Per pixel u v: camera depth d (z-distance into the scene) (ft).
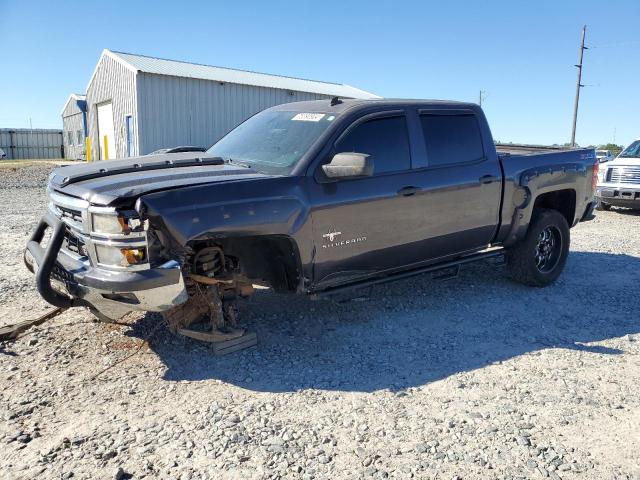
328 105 16.49
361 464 9.75
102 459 9.71
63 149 146.41
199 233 12.03
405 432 10.82
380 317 17.33
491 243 19.36
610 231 35.04
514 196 19.21
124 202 11.46
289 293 14.78
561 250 21.18
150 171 13.58
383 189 15.53
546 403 12.10
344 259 15.07
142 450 10.01
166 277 11.68
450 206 17.33
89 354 13.97
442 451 10.20
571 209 22.25
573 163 21.39
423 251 17.12
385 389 12.60
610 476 9.57
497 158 18.90
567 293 20.52
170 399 11.92
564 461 9.98
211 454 9.93
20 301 17.76
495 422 11.27
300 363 13.87
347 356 14.38
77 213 12.48
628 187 41.01
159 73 75.51
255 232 12.99
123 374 12.99
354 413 11.51
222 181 12.85
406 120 16.66
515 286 21.13
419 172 16.55
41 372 12.95
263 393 12.30
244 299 15.15
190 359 13.87
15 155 140.87
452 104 18.16
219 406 11.64
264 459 9.83
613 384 13.11
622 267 24.80
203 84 80.07
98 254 11.86
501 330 16.56
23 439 10.23
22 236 28.35
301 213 13.82
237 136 17.70
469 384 12.95
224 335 14.03
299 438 10.52
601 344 15.64
